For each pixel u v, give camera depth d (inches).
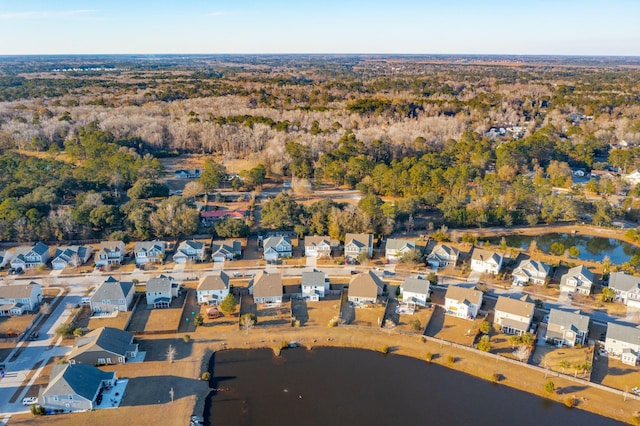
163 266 4517.7
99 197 5590.6
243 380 3046.3
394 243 4682.6
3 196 5684.1
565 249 5019.7
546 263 4490.7
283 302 3890.3
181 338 3412.9
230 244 4776.1
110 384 2910.9
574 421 2711.6
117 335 3243.1
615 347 3196.4
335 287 4131.4
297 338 3440.0
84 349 3070.9
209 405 2834.6
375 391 2957.7
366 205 5374.0
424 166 6565.0
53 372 2837.1
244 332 3499.0
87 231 5064.0
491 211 5634.8
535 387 2955.2
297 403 2854.3
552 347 3292.3
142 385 2933.1
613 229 5595.5
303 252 4847.4
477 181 6594.5
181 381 2984.7
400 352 3312.0
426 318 3661.4
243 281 4229.8
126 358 3144.7
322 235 5137.8
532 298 3932.1
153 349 3284.9
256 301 3838.6
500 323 3491.6
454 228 5605.3
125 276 4323.3
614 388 2893.7
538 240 5374.0
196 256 4628.4
